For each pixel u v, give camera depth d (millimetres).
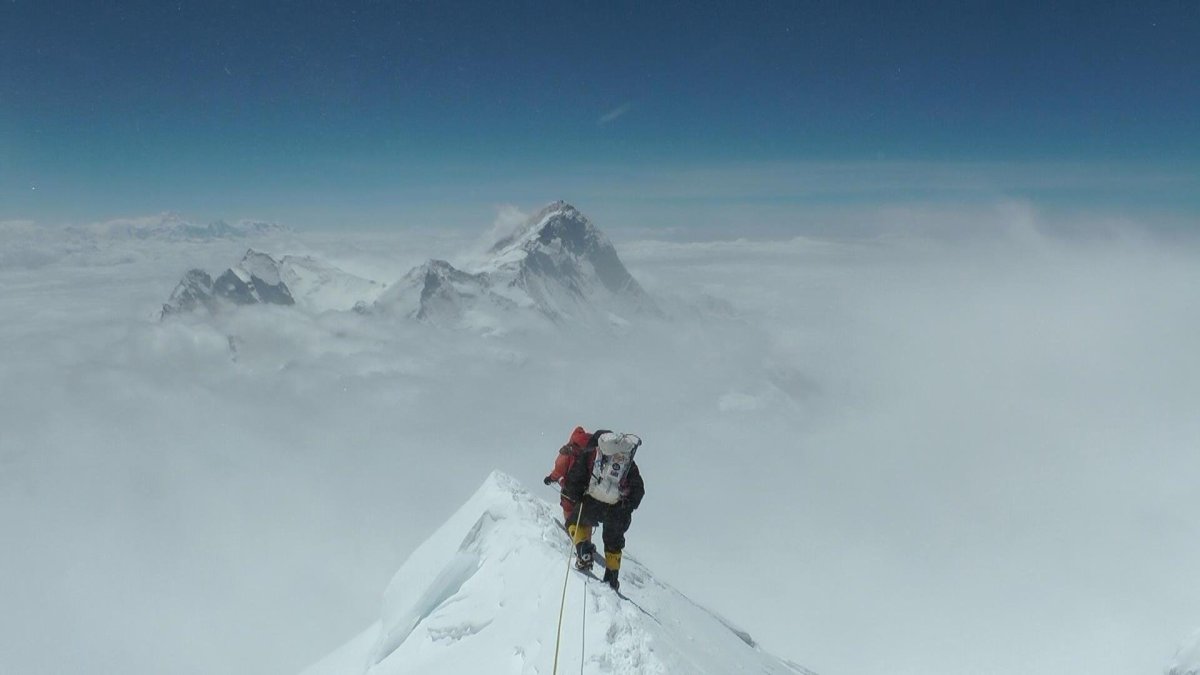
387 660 8258
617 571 7582
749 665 7809
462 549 9156
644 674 5617
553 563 7465
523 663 6207
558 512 9977
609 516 7508
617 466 7449
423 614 8781
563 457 7938
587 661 5820
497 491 9695
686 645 6977
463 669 6777
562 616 6469
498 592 7746
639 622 6414
